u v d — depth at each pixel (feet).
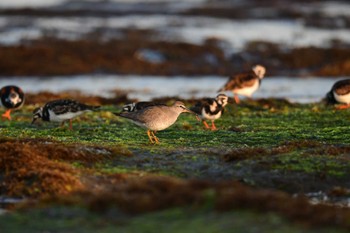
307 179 48.49
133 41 155.84
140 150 55.47
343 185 47.93
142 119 57.77
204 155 53.67
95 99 92.84
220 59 144.46
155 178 45.83
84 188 45.85
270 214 36.65
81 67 134.72
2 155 49.65
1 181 47.50
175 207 38.60
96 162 51.67
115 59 139.13
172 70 136.56
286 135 61.57
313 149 53.98
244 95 95.45
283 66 142.61
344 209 40.73
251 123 69.82
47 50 141.49
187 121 71.51
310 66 143.54
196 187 41.50
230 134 62.95
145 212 38.68
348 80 78.48
